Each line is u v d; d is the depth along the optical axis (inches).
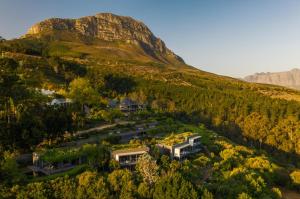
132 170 3206.2
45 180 2613.2
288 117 6761.8
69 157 2945.4
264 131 6427.2
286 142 6102.4
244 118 6953.7
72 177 2731.3
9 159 2581.2
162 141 3976.4
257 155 4621.1
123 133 4079.7
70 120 3668.8
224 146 4510.3
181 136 4286.4
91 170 2866.6
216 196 2898.6
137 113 5561.0
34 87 5423.2
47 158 2822.3
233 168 3715.6
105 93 6958.7
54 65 7593.5
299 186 3880.4
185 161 3567.9
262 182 3336.6
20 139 3097.9
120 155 3161.9
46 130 3316.9
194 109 7495.1
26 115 3331.7
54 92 5359.3
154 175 2856.8
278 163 4857.3
